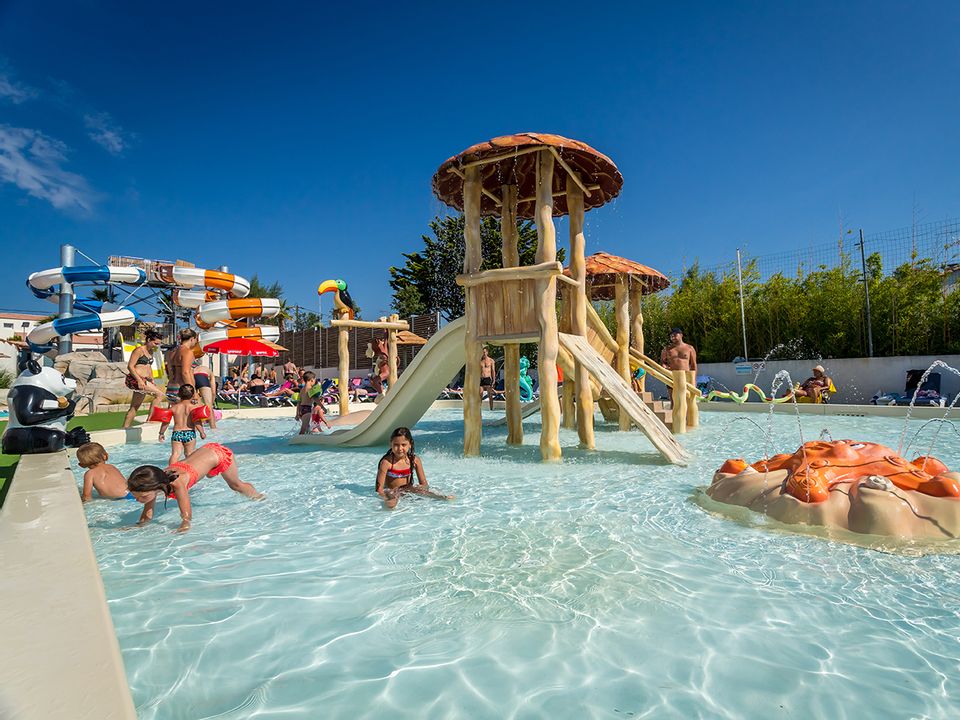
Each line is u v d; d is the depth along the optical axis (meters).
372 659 2.42
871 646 2.49
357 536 4.25
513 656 2.43
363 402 22.06
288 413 18.42
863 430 10.88
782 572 3.35
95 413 16.77
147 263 21.48
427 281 33.66
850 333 17.50
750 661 2.37
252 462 8.24
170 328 22.91
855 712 2.02
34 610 2.27
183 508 4.64
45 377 7.93
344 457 8.75
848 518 4.03
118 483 5.64
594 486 5.98
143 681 2.26
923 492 4.04
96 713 1.58
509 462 7.75
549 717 2.00
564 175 9.52
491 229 28.86
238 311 17.36
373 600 3.03
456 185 9.27
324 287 14.86
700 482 6.10
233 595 3.11
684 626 2.68
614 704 2.08
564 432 11.24
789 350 18.86
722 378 19.48
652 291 13.11
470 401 8.34
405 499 5.47
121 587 3.24
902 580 3.20
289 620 2.79
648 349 22.75
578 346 8.51
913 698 2.10
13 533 3.37
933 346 16.17
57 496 4.45
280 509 5.18
